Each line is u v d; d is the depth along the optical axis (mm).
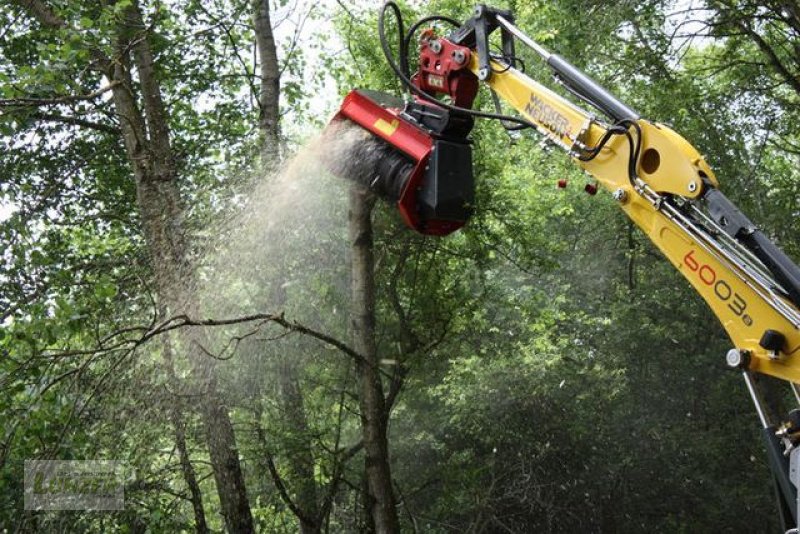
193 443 10297
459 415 14055
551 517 14703
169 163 10703
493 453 14062
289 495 10625
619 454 16109
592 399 15781
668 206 5090
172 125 12039
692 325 17766
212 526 12320
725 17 16219
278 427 9938
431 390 13461
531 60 14391
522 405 14688
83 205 12453
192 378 9617
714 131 16875
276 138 11359
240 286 10219
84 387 8531
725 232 4863
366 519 10438
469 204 6457
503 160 12891
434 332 11250
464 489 13383
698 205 5141
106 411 8789
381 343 10867
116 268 10828
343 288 10562
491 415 14438
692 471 16219
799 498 4477
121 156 12305
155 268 10133
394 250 11016
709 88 17562
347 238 10648
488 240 12250
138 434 9141
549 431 14805
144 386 9148
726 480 16391
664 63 16359
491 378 14375
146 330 8086
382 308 10930
